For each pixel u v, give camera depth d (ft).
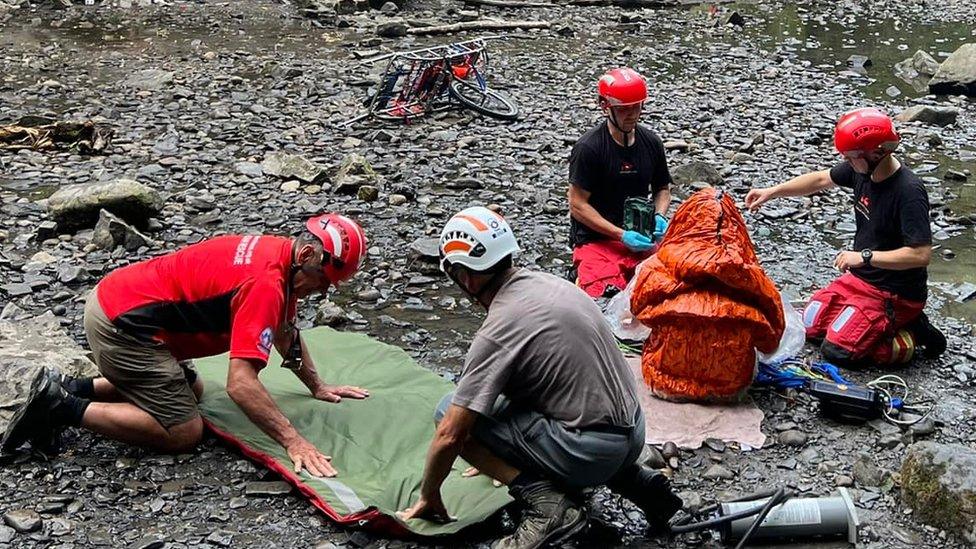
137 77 39.96
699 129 36.78
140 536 14.56
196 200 27.76
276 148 32.58
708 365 17.79
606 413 13.66
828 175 21.11
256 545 14.43
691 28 55.62
